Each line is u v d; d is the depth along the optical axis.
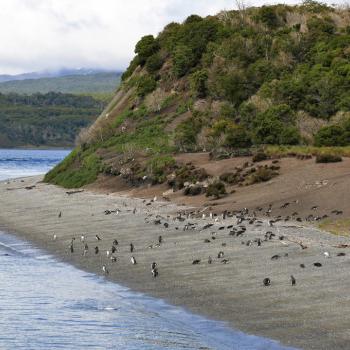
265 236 49.41
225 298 36.28
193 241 51.31
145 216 65.88
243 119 97.69
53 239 59.38
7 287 41.62
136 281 41.94
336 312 32.06
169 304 36.47
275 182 72.56
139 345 30.06
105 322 33.78
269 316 32.59
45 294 39.75
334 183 66.31
